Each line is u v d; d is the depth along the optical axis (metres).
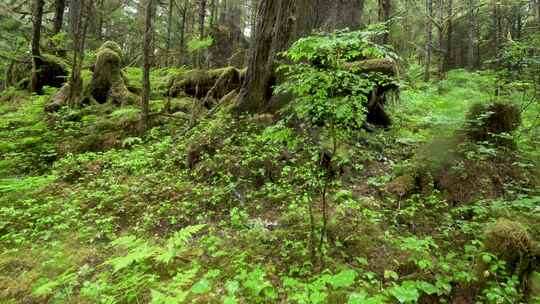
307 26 7.50
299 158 5.90
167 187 5.89
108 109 10.27
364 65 7.05
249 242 4.25
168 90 11.62
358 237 4.12
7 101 12.70
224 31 20.30
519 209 4.32
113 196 5.81
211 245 4.25
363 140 6.61
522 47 5.86
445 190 4.96
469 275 3.18
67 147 8.27
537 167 5.02
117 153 7.77
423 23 19.81
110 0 19.73
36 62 12.73
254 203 5.28
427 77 14.63
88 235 4.82
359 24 8.41
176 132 8.46
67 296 3.51
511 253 3.13
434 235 4.27
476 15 18.28
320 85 3.29
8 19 17.30
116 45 12.66
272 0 7.61
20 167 7.53
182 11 15.57
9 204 5.83
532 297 2.89
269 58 7.48
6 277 3.96
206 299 3.24
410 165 5.52
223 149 6.46
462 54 22.80
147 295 3.37
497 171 4.95
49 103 10.38
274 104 7.20
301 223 4.47
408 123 7.99
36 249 4.52
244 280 3.50
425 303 3.12
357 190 5.30
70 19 17.08
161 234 4.77
